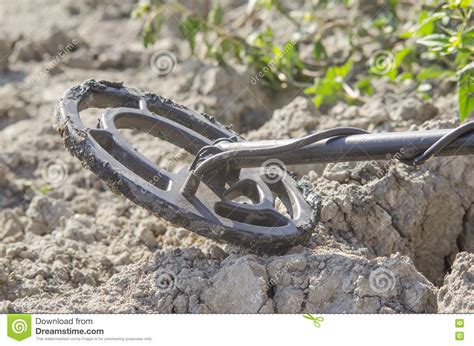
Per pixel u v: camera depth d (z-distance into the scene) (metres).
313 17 6.20
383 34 6.05
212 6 7.10
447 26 5.22
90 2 7.54
